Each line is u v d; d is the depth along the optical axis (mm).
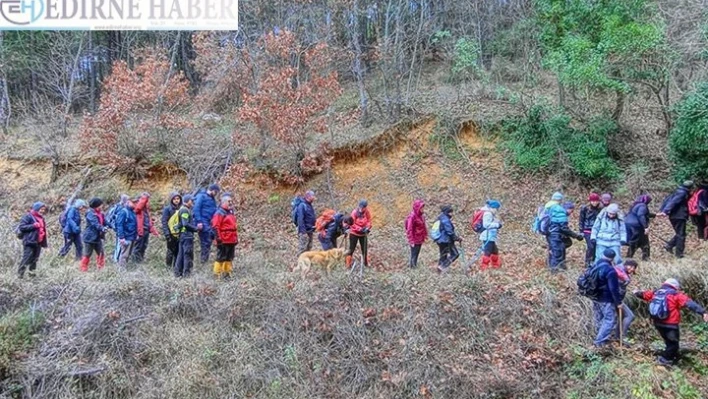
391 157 16516
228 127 17984
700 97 13125
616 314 8242
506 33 20797
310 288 9352
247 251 13328
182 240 10344
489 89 18438
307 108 15203
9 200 16125
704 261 10094
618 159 15414
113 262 11633
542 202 14758
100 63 25203
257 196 15781
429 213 15039
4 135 19719
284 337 8539
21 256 11766
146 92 15961
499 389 7625
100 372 8047
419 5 21844
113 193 16094
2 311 9156
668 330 7848
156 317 8914
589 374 7785
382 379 7914
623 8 14227
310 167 15625
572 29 14844
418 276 9836
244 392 7938
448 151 16406
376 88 19875
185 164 16609
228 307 9000
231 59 17422
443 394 7641
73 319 8844
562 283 9414
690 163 13305
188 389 7902
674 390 7555
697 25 14586
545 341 8398
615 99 16266
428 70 21938
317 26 18719
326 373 8055
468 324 8648
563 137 15438
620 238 9539
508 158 15898
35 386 7848
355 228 10578
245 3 19031
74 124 20453
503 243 13344
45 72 22406
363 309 8914
